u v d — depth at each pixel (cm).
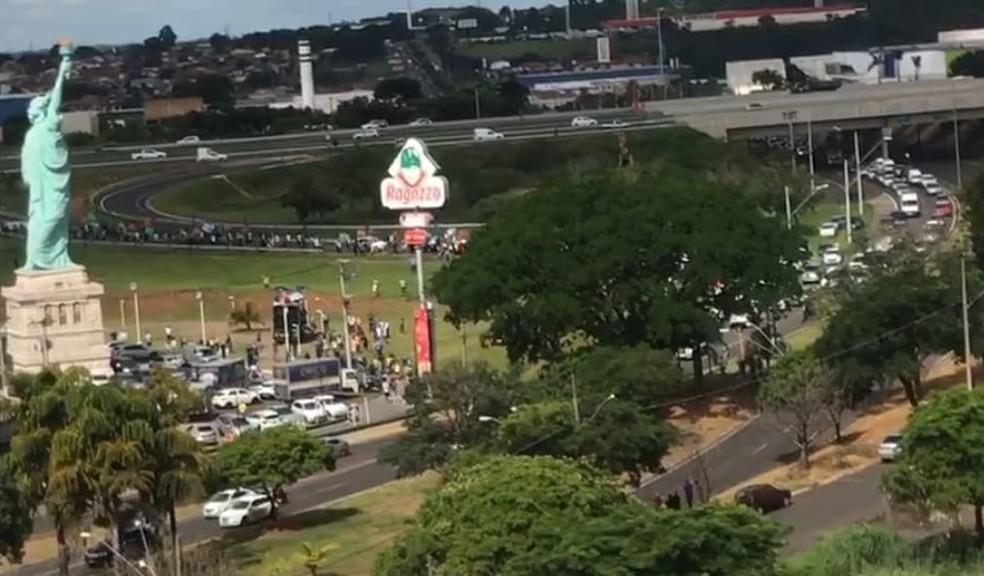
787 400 14000
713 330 16362
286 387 18325
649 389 14562
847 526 11200
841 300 16250
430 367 16525
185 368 19125
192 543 12644
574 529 8988
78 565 12512
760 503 12338
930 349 14925
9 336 19038
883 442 13662
